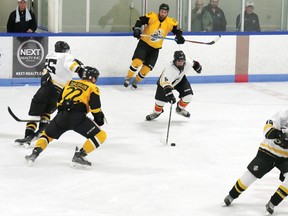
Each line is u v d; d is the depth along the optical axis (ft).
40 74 81.00
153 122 64.75
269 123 39.47
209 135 60.18
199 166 50.60
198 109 71.26
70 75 54.13
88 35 82.07
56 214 39.83
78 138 57.88
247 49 88.12
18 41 79.46
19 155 52.16
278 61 89.56
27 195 43.14
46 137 49.14
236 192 41.22
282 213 40.93
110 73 83.76
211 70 87.20
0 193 43.37
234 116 68.33
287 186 39.58
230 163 51.57
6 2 99.30
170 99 57.52
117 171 48.83
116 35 83.05
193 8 87.71
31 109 54.29
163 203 42.34
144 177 47.52
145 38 79.56
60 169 48.85
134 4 85.87
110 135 59.26
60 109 48.83
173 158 52.65
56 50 54.39
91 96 47.52
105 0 84.53
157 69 85.40
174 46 85.40
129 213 40.40
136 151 54.39
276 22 90.89
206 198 43.45
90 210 40.70
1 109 68.13
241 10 88.84
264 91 82.74
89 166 48.96
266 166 40.22
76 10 83.41
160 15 78.54
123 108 70.74
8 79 79.87
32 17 82.94
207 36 86.48
